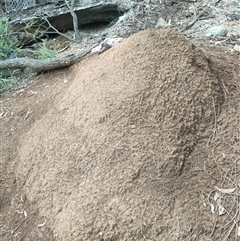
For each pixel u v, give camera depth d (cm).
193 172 190
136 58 215
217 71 220
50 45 328
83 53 279
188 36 283
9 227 214
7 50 318
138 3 329
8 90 285
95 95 218
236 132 198
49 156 221
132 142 198
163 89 204
